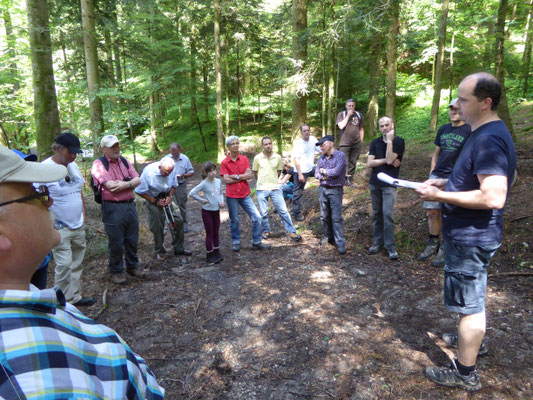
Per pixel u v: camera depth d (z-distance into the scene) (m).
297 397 2.25
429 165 7.00
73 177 3.46
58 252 3.38
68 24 10.59
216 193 4.65
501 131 1.86
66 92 11.79
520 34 12.72
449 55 14.18
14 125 11.16
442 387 2.22
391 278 3.85
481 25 14.80
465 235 2.02
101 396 0.63
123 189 3.87
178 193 6.39
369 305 3.31
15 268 0.65
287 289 3.77
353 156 7.03
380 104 18.22
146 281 4.21
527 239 3.86
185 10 16.95
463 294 2.08
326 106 16.66
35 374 0.53
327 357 2.60
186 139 20.67
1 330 0.53
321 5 10.41
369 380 2.34
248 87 20.89
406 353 2.58
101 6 10.75
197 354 2.77
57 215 3.31
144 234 6.12
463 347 2.13
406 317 3.06
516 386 2.16
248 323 3.17
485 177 1.83
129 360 0.75
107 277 4.32
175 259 5.00
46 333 0.58
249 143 17.73
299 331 2.97
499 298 3.16
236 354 2.74
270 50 17.09
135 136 21.62
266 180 5.62
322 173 4.67
